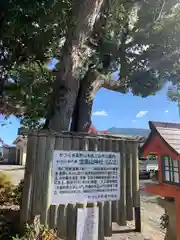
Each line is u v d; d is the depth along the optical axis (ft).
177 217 8.52
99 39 20.01
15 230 13.35
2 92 26.50
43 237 11.57
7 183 23.27
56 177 13.65
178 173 8.29
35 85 26.96
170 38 19.19
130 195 15.65
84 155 14.48
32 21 17.71
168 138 8.69
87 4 14.38
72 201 13.75
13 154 101.50
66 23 18.61
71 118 18.33
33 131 14.20
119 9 19.31
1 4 15.44
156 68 20.65
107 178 14.89
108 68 21.26
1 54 23.88
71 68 16.78
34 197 13.37
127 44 20.33
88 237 13.64
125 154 15.81
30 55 23.95
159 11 19.77
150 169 49.78
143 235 15.71
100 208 14.39
